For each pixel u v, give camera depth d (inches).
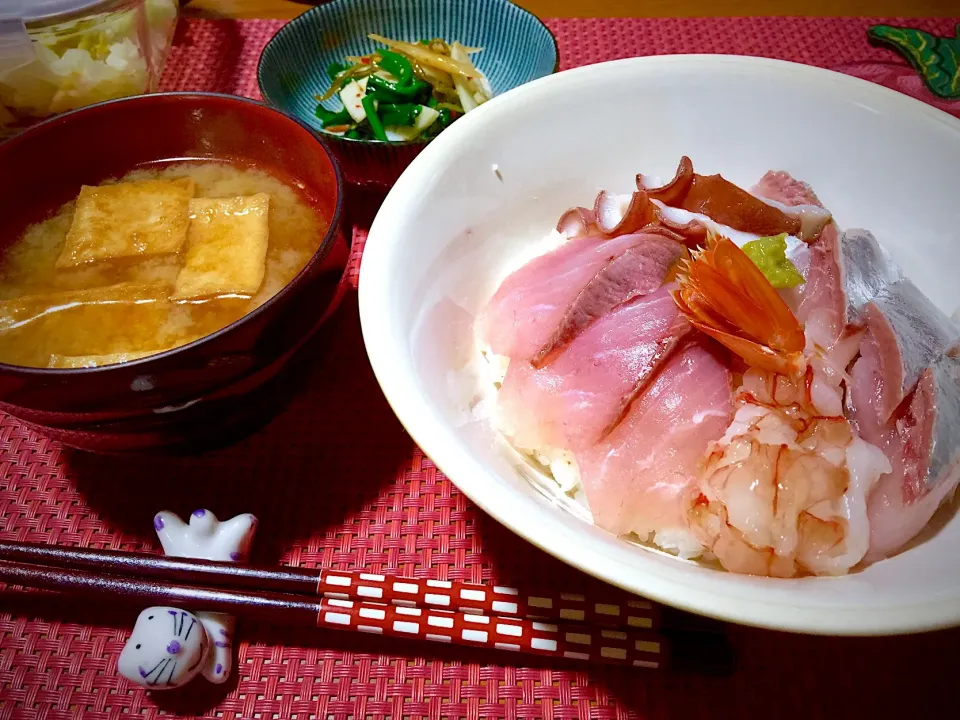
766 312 7.2
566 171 9.1
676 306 7.7
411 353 6.6
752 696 6.7
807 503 6.2
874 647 6.9
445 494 8.0
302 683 6.8
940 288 8.2
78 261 8.1
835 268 7.8
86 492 8.1
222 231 8.3
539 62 12.1
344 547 7.6
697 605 5.1
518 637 6.8
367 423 8.5
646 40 13.0
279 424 8.5
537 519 5.4
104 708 6.7
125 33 11.0
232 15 14.2
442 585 7.0
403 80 12.0
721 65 8.8
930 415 6.6
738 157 9.2
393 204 7.3
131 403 6.5
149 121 8.7
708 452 6.8
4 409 6.6
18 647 7.1
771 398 7.0
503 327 8.1
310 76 12.9
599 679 6.8
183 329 7.6
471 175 8.2
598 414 7.3
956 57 12.1
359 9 13.0
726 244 7.5
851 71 12.1
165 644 6.4
